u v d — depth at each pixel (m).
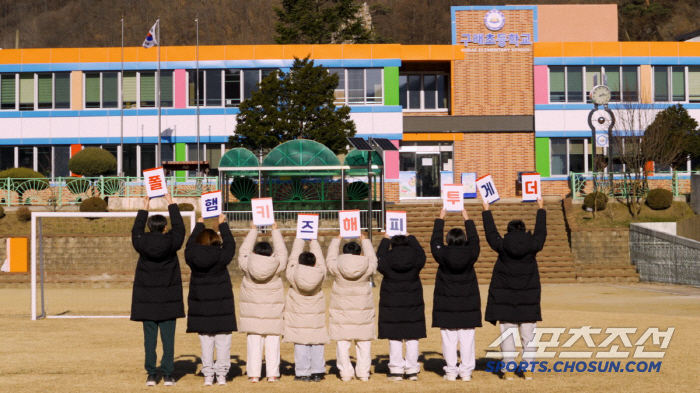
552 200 29.33
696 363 9.62
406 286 8.49
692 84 35.88
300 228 8.91
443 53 35.97
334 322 8.55
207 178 30.52
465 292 8.48
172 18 105.69
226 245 8.41
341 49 35.09
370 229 23.70
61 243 24.94
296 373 8.59
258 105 31.47
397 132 34.72
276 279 8.58
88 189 30.77
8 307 17.34
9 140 35.28
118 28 106.94
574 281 24.45
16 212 28.03
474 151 36.16
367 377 8.59
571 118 35.59
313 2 56.75
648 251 24.56
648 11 84.00
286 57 35.12
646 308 16.44
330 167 25.89
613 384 8.34
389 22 98.44
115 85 35.50
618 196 29.95
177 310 8.30
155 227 8.26
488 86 36.25
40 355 10.50
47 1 113.88
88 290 22.19
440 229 8.62
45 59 35.44
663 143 29.86
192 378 8.86
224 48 35.19
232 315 8.39
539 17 37.78
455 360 8.57
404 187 35.81
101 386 8.33
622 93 35.47
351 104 35.09
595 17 38.03
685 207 28.36
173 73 35.34
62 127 35.28
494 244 8.56
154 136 34.97
